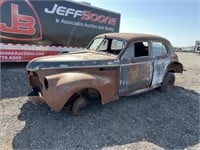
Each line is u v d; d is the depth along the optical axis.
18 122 5.12
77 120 5.29
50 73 5.29
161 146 4.74
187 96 7.79
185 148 4.77
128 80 6.38
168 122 5.82
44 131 4.80
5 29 9.00
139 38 6.71
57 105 4.96
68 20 10.88
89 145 4.48
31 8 9.59
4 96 6.55
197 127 5.74
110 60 5.95
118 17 13.31
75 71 5.53
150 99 7.07
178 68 8.24
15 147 4.26
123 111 6.02
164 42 7.61
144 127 5.43
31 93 5.99
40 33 10.03
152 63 7.00
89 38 11.91
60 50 10.84
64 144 4.44
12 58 9.36
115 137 4.86
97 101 6.35
